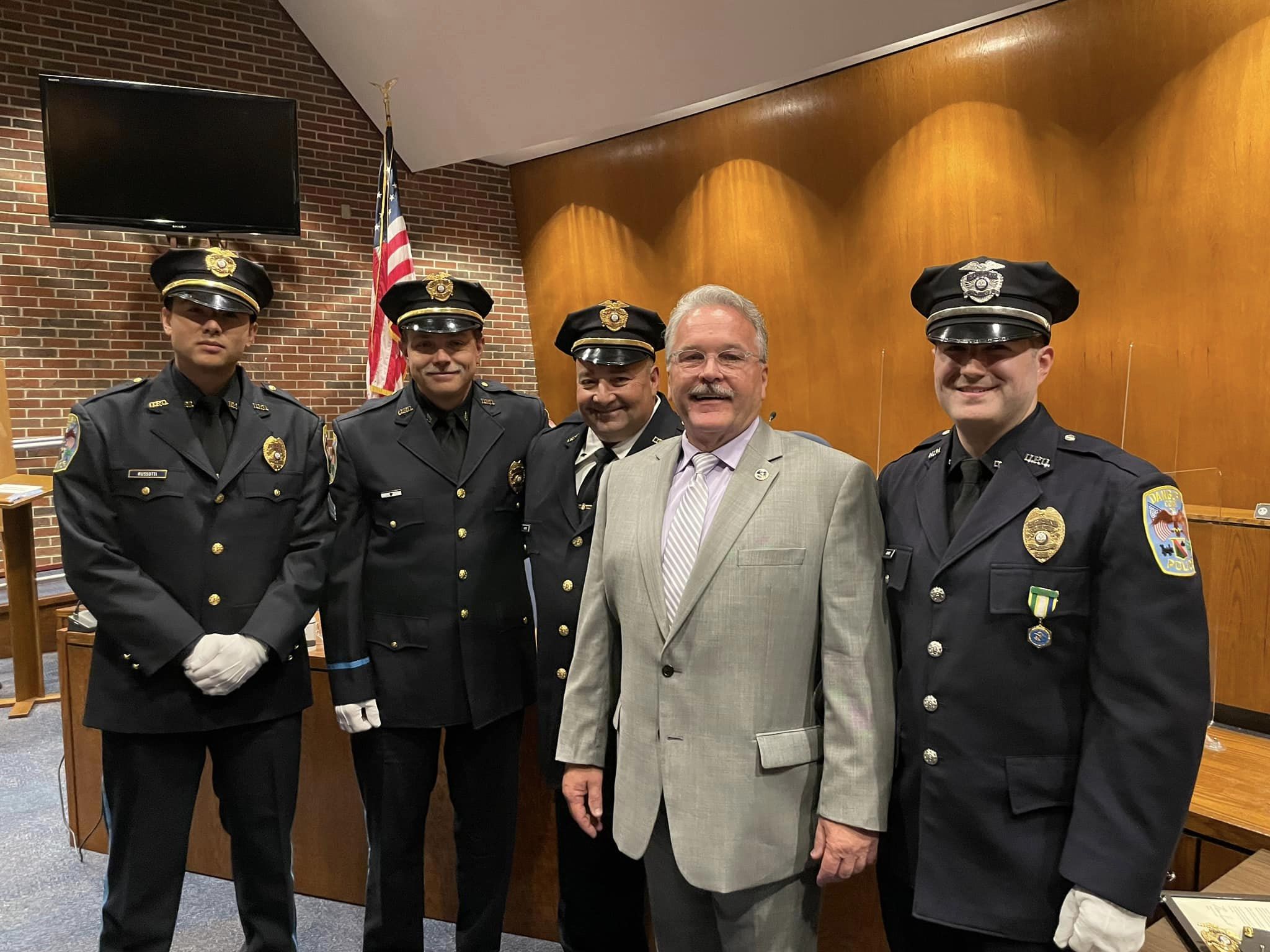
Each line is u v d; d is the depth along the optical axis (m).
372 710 1.85
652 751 1.37
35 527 5.16
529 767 2.22
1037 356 1.23
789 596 1.31
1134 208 4.29
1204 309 4.09
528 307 7.53
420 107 6.28
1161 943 1.22
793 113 5.65
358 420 1.97
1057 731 1.15
